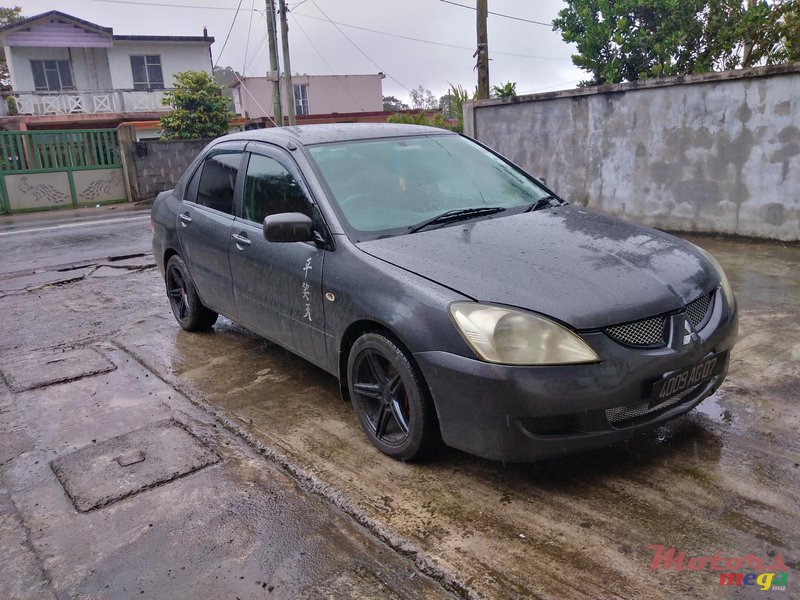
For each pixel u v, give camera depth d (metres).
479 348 2.67
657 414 2.85
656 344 2.76
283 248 3.78
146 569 2.56
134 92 26.67
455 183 3.95
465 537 2.60
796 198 7.14
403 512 2.80
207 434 3.69
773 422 3.36
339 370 3.49
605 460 3.10
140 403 4.19
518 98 9.83
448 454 3.25
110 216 15.55
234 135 4.80
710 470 2.96
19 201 18.17
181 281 5.46
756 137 7.35
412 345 2.88
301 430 3.64
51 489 3.20
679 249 3.30
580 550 2.48
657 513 2.67
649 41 11.93
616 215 9.01
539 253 3.09
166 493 3.09
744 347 4.41
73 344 5.48
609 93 8.70
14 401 4.31
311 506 2.92
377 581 2.42
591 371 2.60
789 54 8.62
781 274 6.11
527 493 2.88
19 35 25.61
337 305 3.33
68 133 18.61
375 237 3.39
